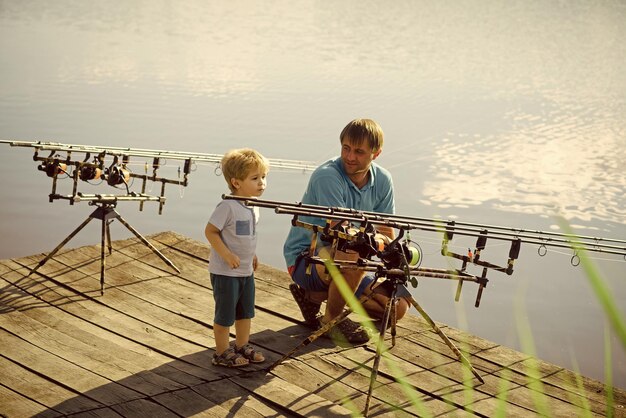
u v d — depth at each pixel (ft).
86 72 61.98
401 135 46.57
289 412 11.59
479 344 14.66
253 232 12.76
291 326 14.98
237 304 13.00
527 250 29.68
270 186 36.27
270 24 102.42
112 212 16.55
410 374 13.17
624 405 12.59
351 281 13.47
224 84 59.52
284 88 58.65
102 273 16.01
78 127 44.06
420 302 25.30
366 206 14.28
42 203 32.89
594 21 113.50
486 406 12.23
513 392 12.82
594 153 44.52
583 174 40.19
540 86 65.21
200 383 12.31
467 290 26.17
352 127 13.57
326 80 62.90
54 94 52.85
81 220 31.65
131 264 17.85
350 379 12.84
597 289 3.43
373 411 11.81
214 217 12.46
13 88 54.24
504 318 24.06
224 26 98.89
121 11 109.91
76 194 16.17
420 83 63.82
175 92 55.57
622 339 3.37
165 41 83.30
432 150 43.80
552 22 111.96
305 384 12.55
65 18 99.25
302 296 14.53
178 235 19.94
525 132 49.08
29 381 12.11
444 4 132.98
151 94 54.49
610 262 27.40
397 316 14.38
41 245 29.09
